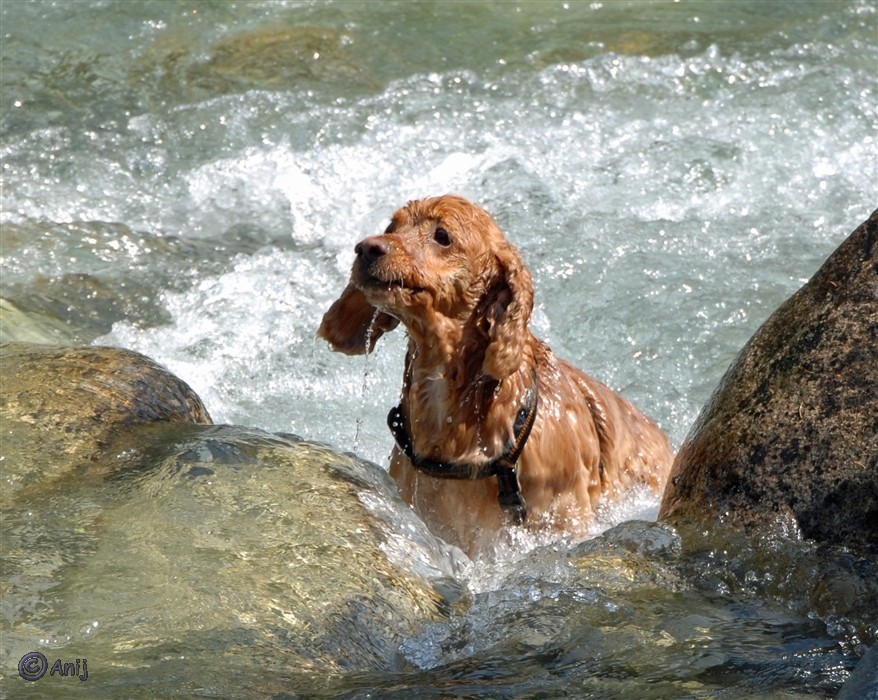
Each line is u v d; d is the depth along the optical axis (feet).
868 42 64.69
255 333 46.06
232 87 60.90
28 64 62.28
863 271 29.91
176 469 29.04
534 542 33.65
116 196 54.08
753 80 61.31
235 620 24.14
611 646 25.29
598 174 54.75
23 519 26.99
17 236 50.55
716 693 23.57
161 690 22.08
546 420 34.12
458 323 32.63
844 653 25.11
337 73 62.03
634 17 67.67
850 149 56.34
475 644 25.36
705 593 27.43
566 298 47.73
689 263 49.47
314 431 41.93
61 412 31.60
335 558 26.25
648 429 39.40
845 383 28.96
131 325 45.80
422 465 33.65
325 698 22.57
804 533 28.17
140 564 25.48
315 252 50.90
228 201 54.13
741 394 30.27
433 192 53.88
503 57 63.46
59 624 23.59
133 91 60.70
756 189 53.98
